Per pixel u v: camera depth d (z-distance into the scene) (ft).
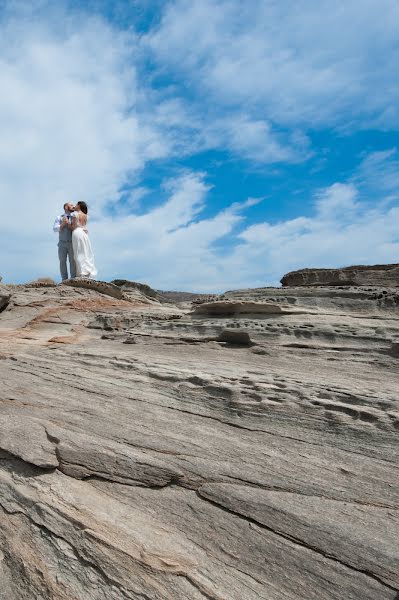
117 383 22.97
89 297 50.21
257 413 18.57
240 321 31.99
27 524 14.79
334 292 35.65
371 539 12.27
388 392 19.19
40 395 21.99
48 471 16.31
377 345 25.67
